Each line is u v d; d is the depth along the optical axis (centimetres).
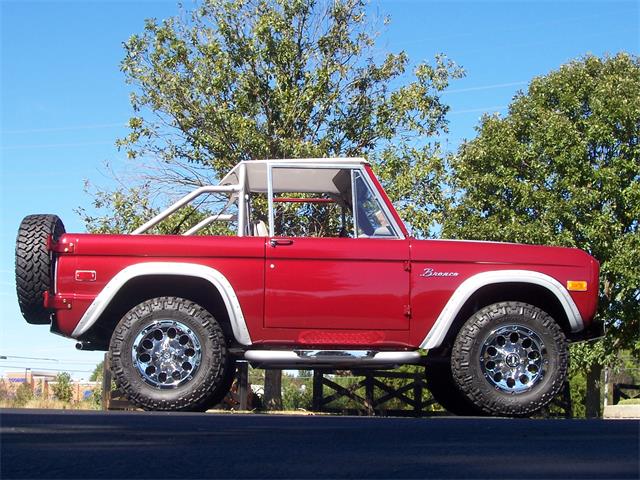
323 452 277
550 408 1010
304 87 1841
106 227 1767
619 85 2139
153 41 1873
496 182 2109
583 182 2086
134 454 261
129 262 579
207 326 579
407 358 593
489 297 629
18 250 570
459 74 1881
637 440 326
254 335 589
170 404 571
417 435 336
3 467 232
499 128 2170
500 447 298
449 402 738
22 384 1830
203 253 584
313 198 700
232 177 684
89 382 2309
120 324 576
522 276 600
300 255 592
